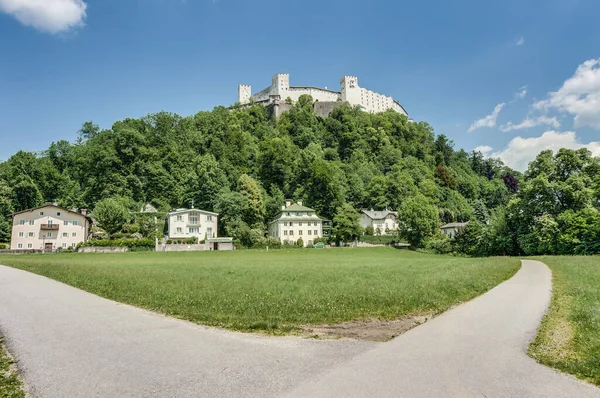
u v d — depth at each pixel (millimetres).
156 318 12000
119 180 103500
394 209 118375
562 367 7477
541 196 61688
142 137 114250
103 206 81625
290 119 178625
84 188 108625
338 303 14203
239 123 154500
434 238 87812
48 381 6789
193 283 20125
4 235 86188
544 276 23625
